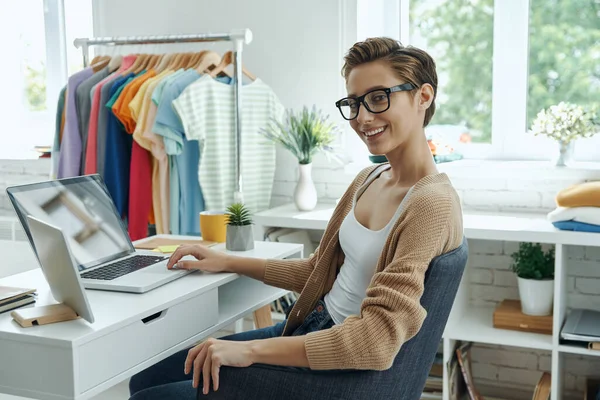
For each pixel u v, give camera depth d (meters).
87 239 2.04
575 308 2.96
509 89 3.19
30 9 4.06
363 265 1.70
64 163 3.17
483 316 2.96
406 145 1.70
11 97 4.16
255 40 3.41
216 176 2.98
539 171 2.98
